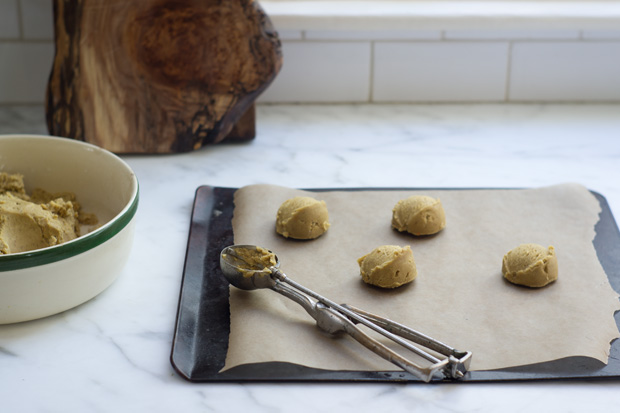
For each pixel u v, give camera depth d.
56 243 0.73
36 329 0.68
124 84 0.93
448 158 0.98
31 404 0.61
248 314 0.68
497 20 1.07
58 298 0.67
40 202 0.81
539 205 0.85
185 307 0.70
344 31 1.08
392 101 1.13
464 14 1.07
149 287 0.74
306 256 0.76
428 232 0.79
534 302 0.71
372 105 1.13
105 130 0.94
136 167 0.94
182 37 0.92
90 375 0.64
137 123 0.95
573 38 1.11
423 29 1.08
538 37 1.10
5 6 1.03
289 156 0.98
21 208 0.74
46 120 0.96
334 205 0.85
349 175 0.93
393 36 1.09
